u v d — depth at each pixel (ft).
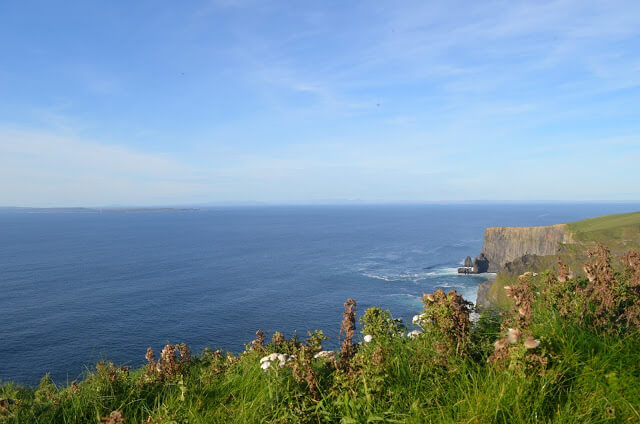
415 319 16.79
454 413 11.66
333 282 293.84
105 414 15.19
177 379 17.24
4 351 163.53
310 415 12.83
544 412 11.20
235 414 14.06
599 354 12.91
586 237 263.90
